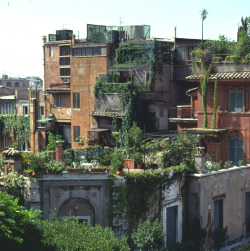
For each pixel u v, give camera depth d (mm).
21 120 58438
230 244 30531
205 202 28703
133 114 45188
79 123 50656
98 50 49594
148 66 47031
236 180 31078
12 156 26016
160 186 27031
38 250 20391
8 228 19359
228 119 35562
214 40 44250
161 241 24812
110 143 46688
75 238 21062
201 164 28500
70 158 32250
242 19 42906
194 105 39906
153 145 30656
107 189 25656
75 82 50844
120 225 25734
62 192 25703
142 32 52500
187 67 49125
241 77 34344
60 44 57375
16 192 25750
